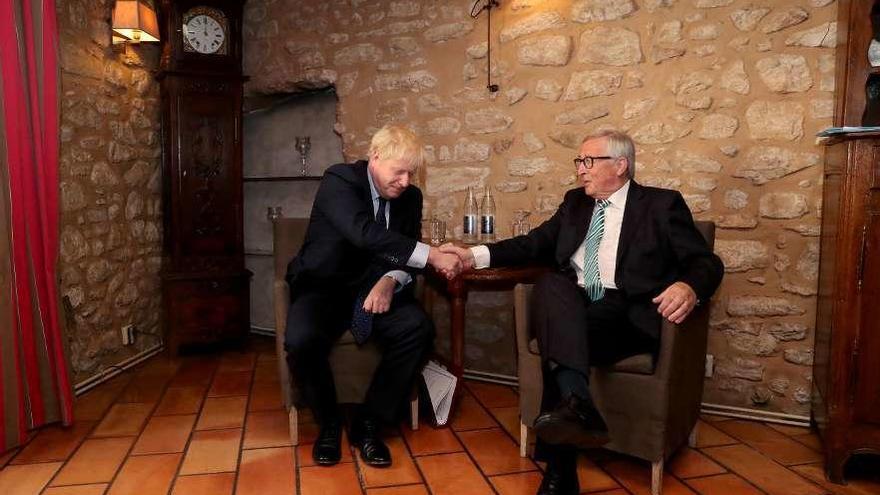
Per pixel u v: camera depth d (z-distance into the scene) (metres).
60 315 2.43
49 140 2.35
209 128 3.45
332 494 1.92
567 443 1.72
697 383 2.17
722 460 2.18
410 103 3.28
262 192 3.97
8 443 2.20
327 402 2.21
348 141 3.49
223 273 3.50
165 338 3.53
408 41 3.27
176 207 3.41
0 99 2.13
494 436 2.39
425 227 3.26
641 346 1.98
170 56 3.32
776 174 2.51
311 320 2.14
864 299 1.93
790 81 2.47
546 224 2.39
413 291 2.46
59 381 2.41
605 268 2.11
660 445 1.88
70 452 2.21
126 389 2.93
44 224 2.33
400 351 2.19
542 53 2.93
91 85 2.98
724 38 2.57
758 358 2.59
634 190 2.14
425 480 2.02
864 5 2.13
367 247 2.12
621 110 2.77
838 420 1.99
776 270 2.54
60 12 2.75
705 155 2.62
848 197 1.94
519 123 3.01
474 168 3.14
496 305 3.12
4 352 2.17
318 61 3.54
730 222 2.59
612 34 2.77
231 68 3.47
